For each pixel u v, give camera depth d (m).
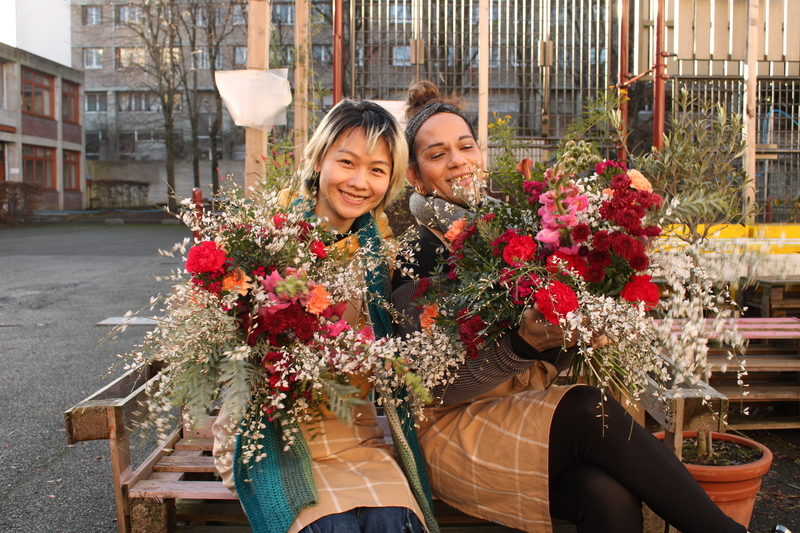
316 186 1.67
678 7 5.54
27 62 24.59
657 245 1.44
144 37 25.08
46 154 26.30
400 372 1.28
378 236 1.65
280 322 1.26
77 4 30.72
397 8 6.70
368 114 1.59
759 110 6.13
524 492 1.42
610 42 6.80
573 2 6.79
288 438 1.30
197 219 1.40
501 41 7.21
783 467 2.63
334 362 1.29
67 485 2.51
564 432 1.40
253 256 1.36
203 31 28.52
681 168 2.42
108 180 28.70
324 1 21.70
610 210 1.32
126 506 1.63
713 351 3.10
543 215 1.38
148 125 30.72
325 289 1.40
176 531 1.72
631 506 1.34
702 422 1.66
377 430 1.60
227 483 1.48
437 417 1.63
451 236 1.55
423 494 1.42
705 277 1.46
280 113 3.48
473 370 1.46
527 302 1.31
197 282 1.30
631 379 1.40
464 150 1.88
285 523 1.23
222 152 30.02
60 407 3.43
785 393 2.86
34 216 22.50
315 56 24.44
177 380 1.26
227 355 1.22
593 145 1.58
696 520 1.31
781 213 5.47
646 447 1.35
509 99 7.70
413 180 1.98
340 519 1.22
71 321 5.85
